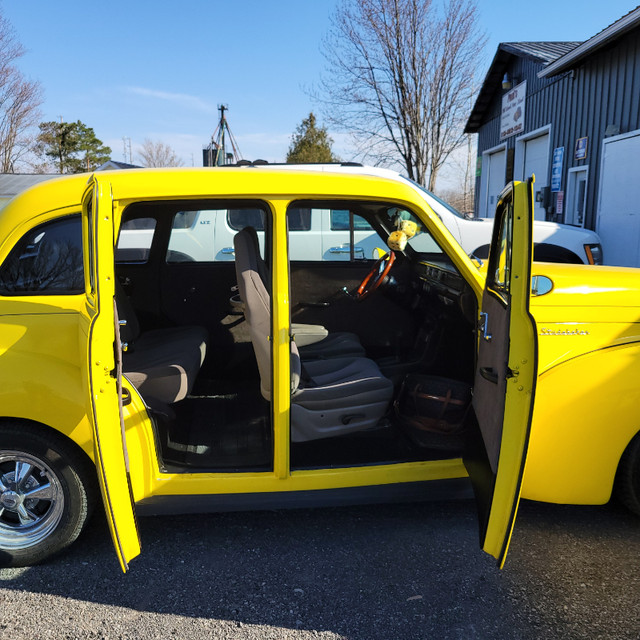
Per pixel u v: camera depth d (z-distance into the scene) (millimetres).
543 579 2492
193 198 2518
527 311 2014
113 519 2125
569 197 11336
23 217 2545
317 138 42219
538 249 6375
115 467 2162
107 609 2355
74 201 2578
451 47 13969
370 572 2564
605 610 2297
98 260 2076
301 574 2559
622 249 9617
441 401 2850
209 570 2600
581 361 2533
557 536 2803
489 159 16484
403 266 3756
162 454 2732
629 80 9273
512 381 2053
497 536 2137
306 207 3584
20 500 2576
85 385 2270
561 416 2531
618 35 8805
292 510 3102
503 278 2359
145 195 2494
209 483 2617
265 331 2629
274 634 2203
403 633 2199
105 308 2107
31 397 2395
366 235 4281
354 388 2801
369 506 3123
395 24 13867
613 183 9773
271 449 2650
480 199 17281
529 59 12664
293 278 4152
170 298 3977
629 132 9273
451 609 2320
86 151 51156
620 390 2508
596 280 2762
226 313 3980
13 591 2473
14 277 2541
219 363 3875
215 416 3238
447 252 2750
